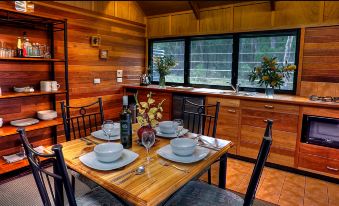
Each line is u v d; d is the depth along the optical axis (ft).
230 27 13.00
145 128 5.82
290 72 11.48
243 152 10.95
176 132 6.66
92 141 6.02
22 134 4.10
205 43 14.24
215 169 9.96
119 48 14.55
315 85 10.76
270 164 10.37
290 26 11.25
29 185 8.45
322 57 10.55
